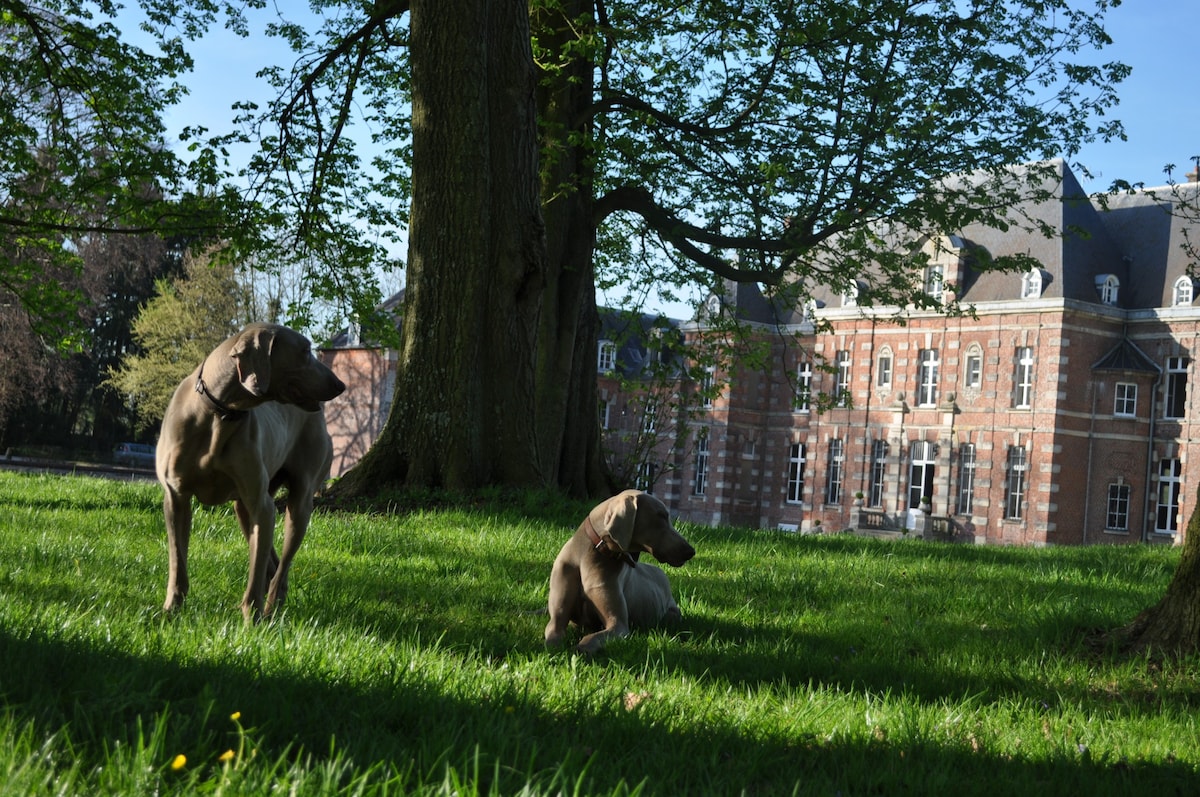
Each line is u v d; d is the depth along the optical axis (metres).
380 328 23.03
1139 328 49.69
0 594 5.44
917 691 5.50
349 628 5.61
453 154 14.41
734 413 60.34
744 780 3.48
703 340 24.88
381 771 2.94
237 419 5.50
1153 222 51.47
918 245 20.91
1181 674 6.05
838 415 57.31
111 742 2.98
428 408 14.43
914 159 19.48
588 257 19.31
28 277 22.23
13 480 16.69
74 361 60.94
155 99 20.86
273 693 3.71
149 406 57.47
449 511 12.88
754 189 19.73
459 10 14.27
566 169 19.05
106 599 5.82
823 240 20.91
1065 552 15.23
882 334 55.84
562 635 6.14
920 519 52.31
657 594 6.96
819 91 19.00
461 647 5.68
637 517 6.18
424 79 14.48
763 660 5.88
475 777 2.76
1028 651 6.79
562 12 17.34
